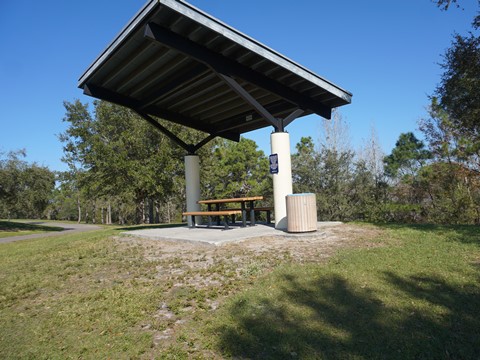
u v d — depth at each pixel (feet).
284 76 28.37
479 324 9.68
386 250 18.69
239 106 38.06
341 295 12.55
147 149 81.51
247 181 98.32
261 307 12.14
